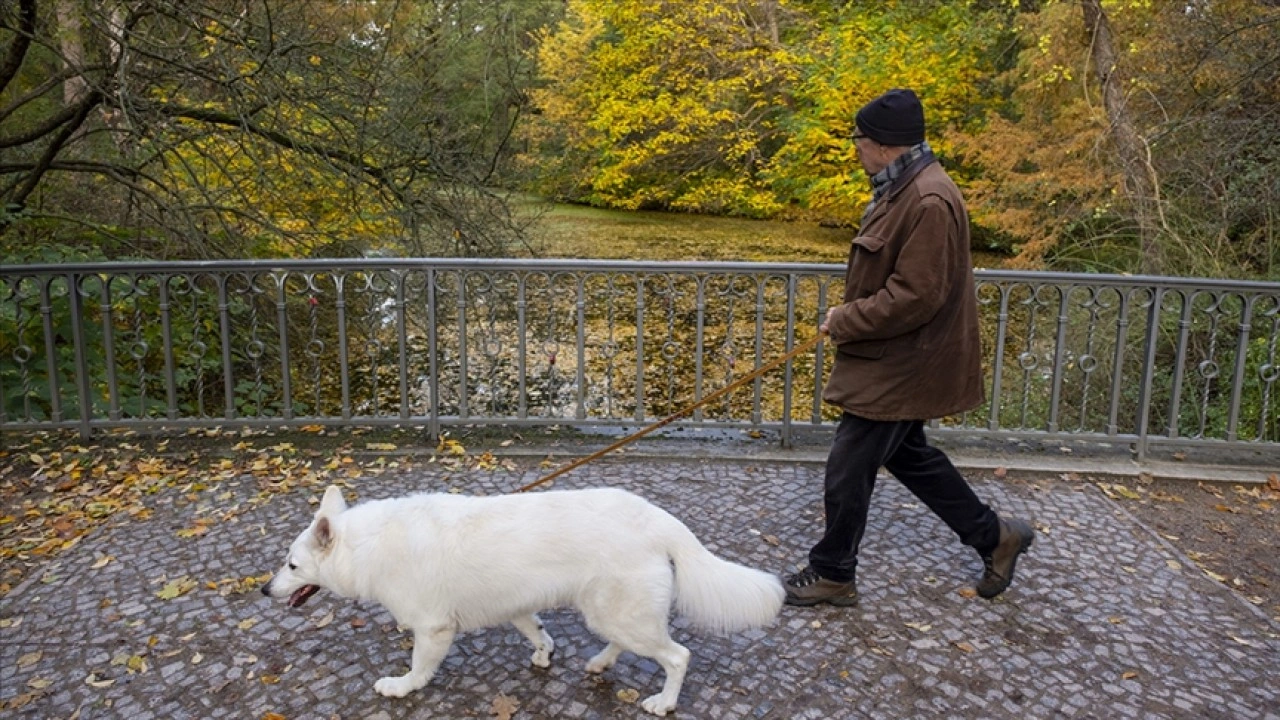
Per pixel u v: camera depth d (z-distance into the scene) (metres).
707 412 7.26
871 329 3.02
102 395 6.33
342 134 7.82
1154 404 6.63
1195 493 4.66
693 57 19.27
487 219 8.80
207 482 4.67
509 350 8.89
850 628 3.29
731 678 2.98
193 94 7.79
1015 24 12.66
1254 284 4.82
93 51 7.77
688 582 2.68
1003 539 3.42
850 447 3.24
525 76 10.92
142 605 3.43
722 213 21.70
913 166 3.03
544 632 3.02
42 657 3.11
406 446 5.21
